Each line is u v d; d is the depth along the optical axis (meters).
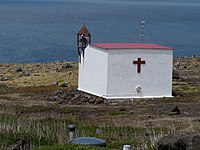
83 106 70.50
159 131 45.75
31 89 90.06
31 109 65.50
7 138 36.97
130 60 78.50
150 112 62.72
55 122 49.97
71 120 53.38
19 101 75.44
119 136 43.53
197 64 125.69
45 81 101.31
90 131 45.38
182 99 75.94
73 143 28.03
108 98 77.56
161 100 75.50
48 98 78.12
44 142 36.81
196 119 55.38
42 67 125.81
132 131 46.75
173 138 28.22
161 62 79.75
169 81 80.31
